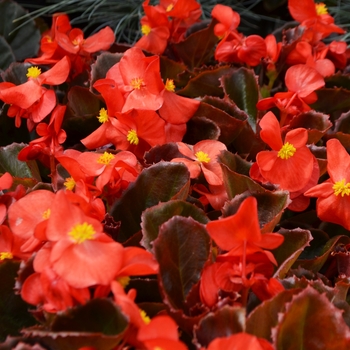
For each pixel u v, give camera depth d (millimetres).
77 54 587
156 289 414
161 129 487
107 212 466
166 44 614
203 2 835
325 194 448
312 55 618
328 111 596
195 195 491
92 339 361
